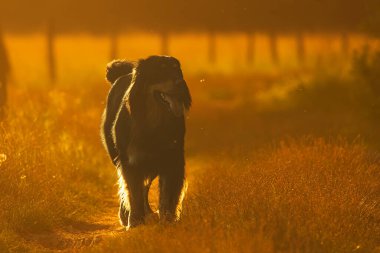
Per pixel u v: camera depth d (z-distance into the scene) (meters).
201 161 29.73
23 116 25.98
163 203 16.52
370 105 32.91
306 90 45.72
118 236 15.84
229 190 17.88
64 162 23.11
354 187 18.36
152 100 15.77
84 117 29.28
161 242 14.21
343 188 18.06
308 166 20.09
